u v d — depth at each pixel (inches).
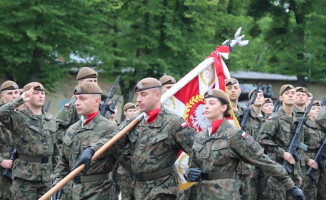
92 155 393.7
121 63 1557.6
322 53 1914.4
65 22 1363.2
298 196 383.6
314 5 1866.4
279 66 1983.3
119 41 1625.2
